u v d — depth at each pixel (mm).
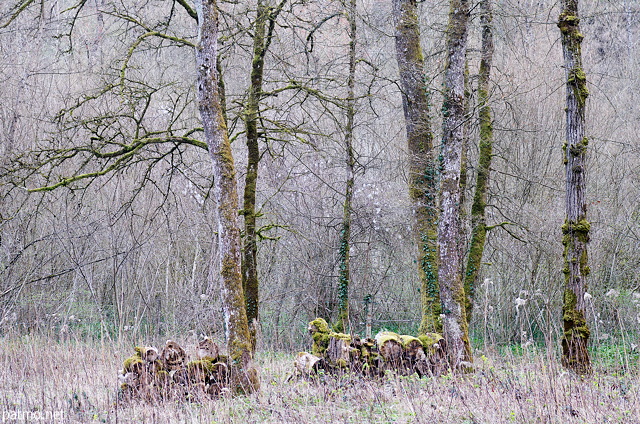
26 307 15336
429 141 12773
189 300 15680
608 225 16328
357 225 17016
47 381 9555
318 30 14102
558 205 16422
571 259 9859
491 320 16031
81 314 16312
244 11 11648
